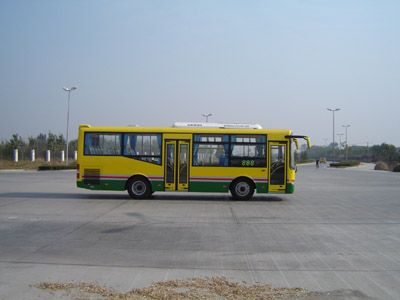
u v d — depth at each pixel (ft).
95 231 36.63
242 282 22.25
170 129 61.52
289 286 21.68
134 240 33.01
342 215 48.29
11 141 190.08
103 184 61.57
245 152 61.36
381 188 90.27
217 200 62.59
